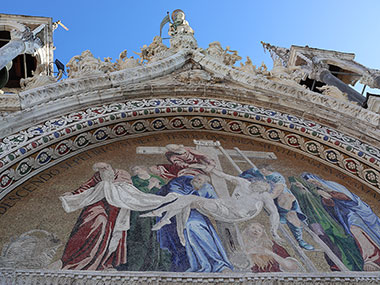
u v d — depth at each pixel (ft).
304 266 15.74
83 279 13.99
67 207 17.65
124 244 15.81
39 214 17.07
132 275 14.30
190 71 28.19
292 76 29.43
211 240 16.49
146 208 18.03
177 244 16.07
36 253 14.99
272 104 26.55
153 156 22.56
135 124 24.23
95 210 17.61
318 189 21.31
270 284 14.60
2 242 15.44
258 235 17.17
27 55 36.06
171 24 36.73
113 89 24.70
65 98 22.82
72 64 26.14
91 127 22.47
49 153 20.33
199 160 22.61
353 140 23.95
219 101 26.68
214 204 18.79
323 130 24.63
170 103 25.64
